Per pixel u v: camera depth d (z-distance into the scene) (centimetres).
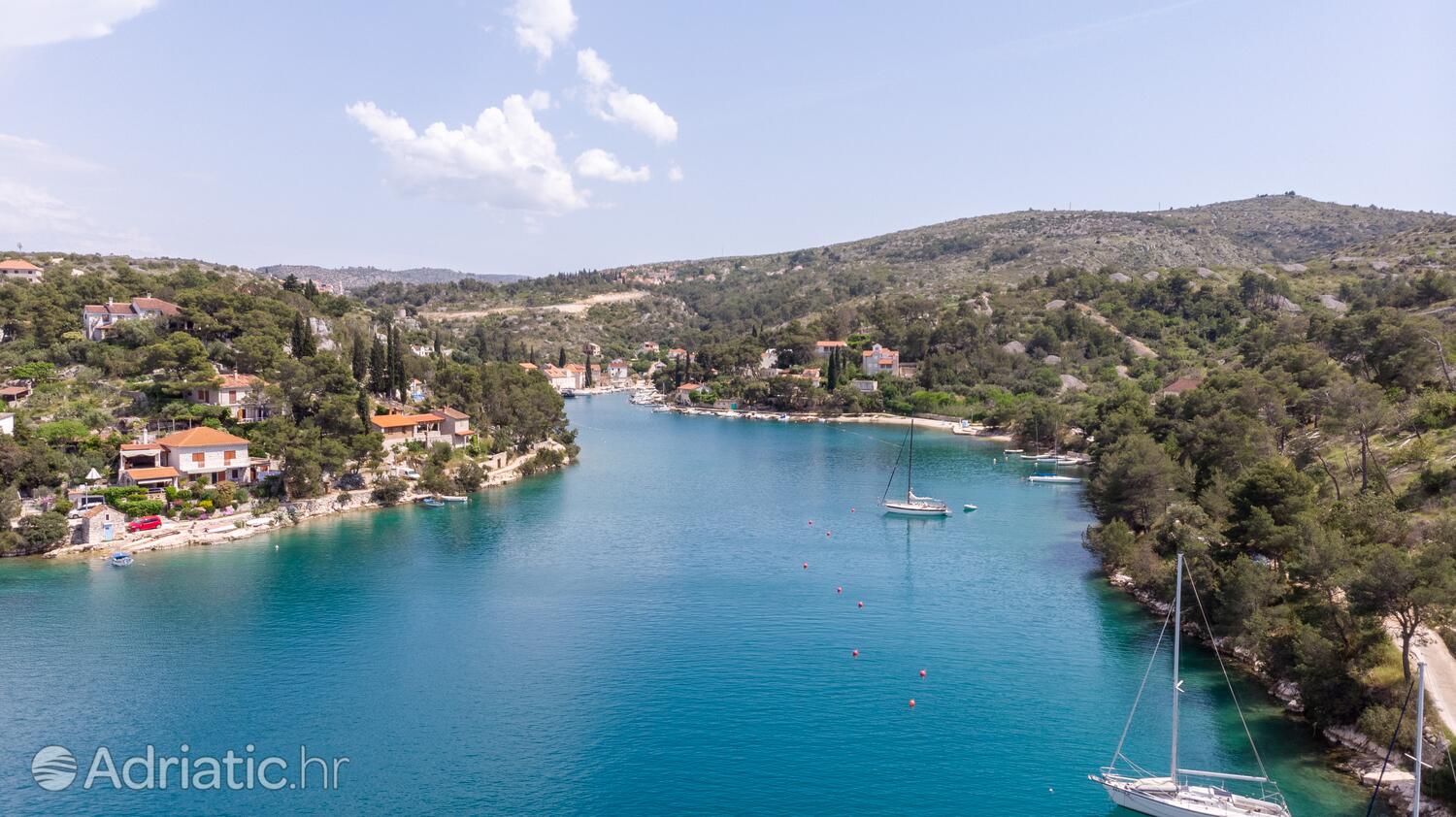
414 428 19000
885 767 7006
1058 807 6406
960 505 17200
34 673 8700
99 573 11906
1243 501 9125
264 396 16850
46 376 17238
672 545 13962
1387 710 6475
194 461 14400
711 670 8912
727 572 12456
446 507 16588
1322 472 11250
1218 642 9125
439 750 7275
